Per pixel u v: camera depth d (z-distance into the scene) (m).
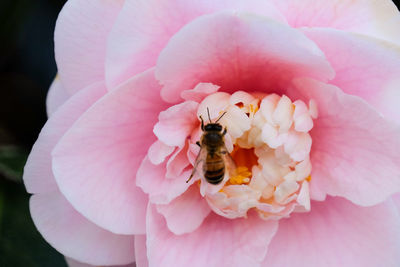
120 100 0.21
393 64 0.20
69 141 0.21
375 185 0.21
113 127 0.21
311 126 0.21
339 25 0.21
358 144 0.21
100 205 0.21
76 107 0.21
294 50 0.20
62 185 0.21
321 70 0.21
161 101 0.21
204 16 0.19
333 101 0.21
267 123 0.21
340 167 0.21
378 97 0.21
